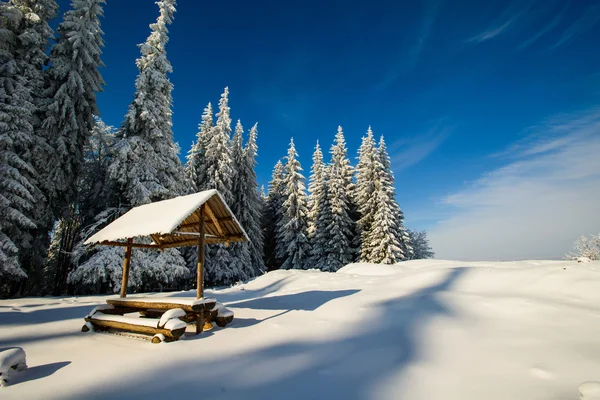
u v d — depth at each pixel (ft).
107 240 26.71
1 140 45.80
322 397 11.64
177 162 69.00
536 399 10.96
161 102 64.59
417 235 138.92
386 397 11.50
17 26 53.26
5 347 19.16
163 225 23.17
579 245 67.56
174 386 12.94
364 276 48.67
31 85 52.95
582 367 13.23
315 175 123.24
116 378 13.91
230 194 88.28
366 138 121.90
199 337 20.79
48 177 52.37
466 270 35.94
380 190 97.86
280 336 19.97
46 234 55.72
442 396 11.46
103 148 74.95
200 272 24.58
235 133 105.09
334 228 102.12
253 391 12.30
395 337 18.53
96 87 60.03
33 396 12.21
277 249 118.83
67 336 22.17
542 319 19.86
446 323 20.49
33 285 56.39
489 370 13.53
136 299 25.02
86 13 58.80
